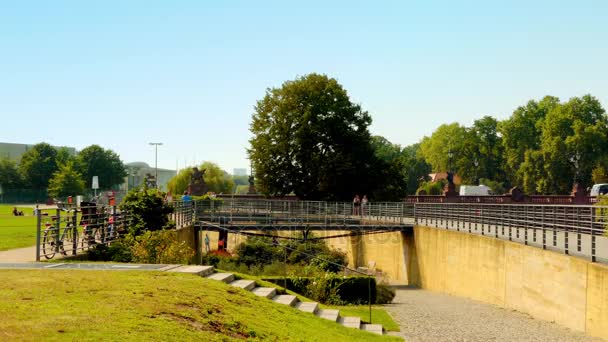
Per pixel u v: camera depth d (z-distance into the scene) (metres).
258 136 77.62
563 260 24.62
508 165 135.50
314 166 74.38
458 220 40.53
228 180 119.75
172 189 110.12
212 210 54.34
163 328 12.14
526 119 125.00
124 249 25.72
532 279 27.81
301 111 75.81
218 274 20.20
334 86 76.75
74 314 12.10
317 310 20.14
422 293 41.09
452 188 83.25
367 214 63.09
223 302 15.57
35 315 11.73
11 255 23.33
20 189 148.50
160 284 15.97
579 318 23.20
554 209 27.17
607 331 20.94
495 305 32.19
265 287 20.92
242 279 21.12
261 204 59.16
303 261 37.50
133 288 15.08
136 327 11.84
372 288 30.47
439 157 157.88
